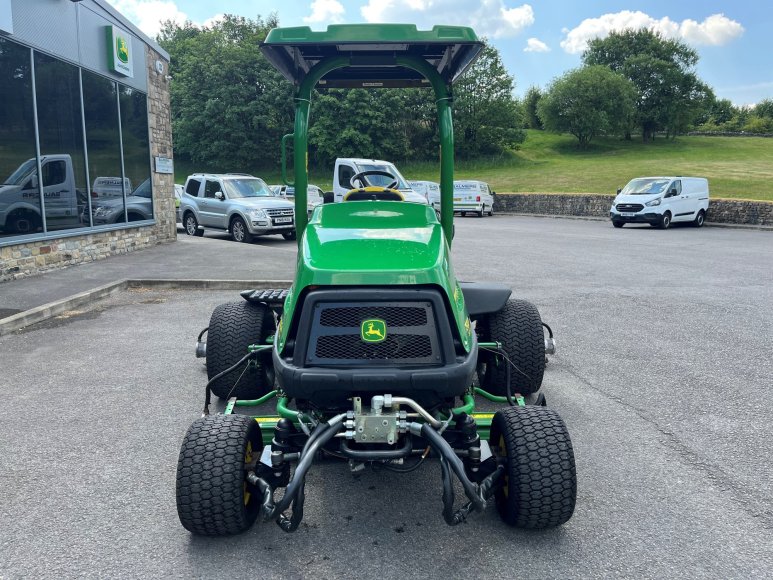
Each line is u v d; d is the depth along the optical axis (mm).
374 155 52656
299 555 3209
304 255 3471
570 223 27766
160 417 5027
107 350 6926
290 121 56750
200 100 58000
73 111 11812
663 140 77375
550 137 79500
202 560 3166
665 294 10117
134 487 3900
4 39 9711
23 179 10375
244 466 3270
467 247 17000
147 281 10492
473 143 65375
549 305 9234
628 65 78500
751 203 24656
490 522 3516
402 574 3049
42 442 4559
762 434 4699
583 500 3746
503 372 4969
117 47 13125
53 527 3459
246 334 5000
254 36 65375
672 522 3504
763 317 8531
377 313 3232
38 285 9883
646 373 6133
